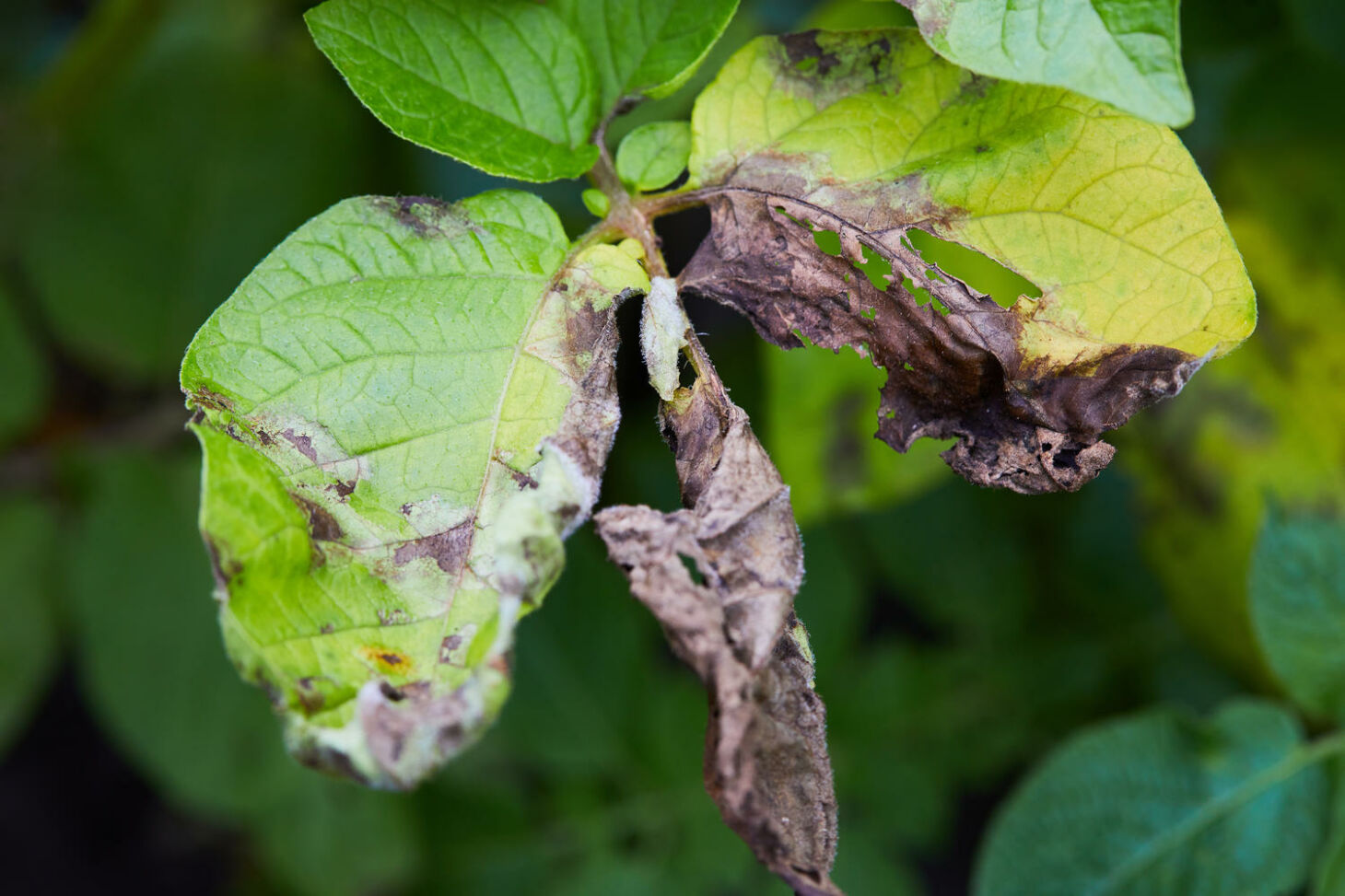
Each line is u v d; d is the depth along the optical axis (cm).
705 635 42
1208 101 56
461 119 44
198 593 60
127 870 75
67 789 75
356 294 43
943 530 60
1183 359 43
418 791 59
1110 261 43
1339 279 54
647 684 58
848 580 59
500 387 43
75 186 60
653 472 59
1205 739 51
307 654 41
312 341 42
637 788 58
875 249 44
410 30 44
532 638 58
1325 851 50
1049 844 50
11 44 71
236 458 41
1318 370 54
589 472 42
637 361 63
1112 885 50
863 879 56
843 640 59
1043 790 50
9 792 75
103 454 62
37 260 60
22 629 61
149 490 61
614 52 44
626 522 42
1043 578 59
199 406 42
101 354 61
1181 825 50
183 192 60
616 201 44
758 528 42
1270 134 54
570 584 58
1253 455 54
